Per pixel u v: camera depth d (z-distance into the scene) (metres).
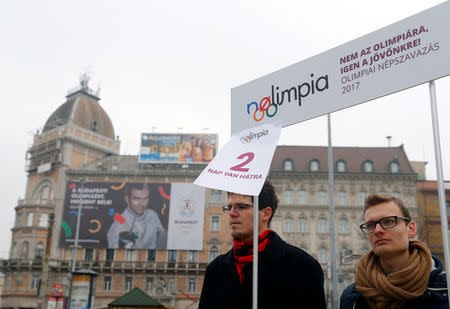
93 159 56.31
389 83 2.90
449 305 2.37
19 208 51.47
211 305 3.41
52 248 48.53
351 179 48.62
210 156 52.03
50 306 27.41
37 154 55.38
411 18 2.86
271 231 3.33
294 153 51.75
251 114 3.62
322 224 47.19
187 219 47.69
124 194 48.91
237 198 3.30
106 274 47.56
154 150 52.44
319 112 3.20
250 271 3.20
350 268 44.41
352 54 3.11
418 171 56.06
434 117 2.67
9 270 49.34
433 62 2.72
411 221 2.75
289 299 3.08
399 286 2.57
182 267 47.09
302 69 3.37
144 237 47.50
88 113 60.47
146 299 16.72
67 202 49.38
